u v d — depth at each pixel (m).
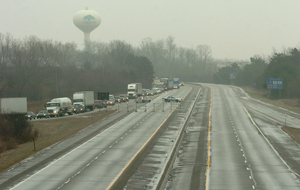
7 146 124.19
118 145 115.62
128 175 79.50
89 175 79.94
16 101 158.25
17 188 71.25
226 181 75.19
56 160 96.31
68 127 165.75
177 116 190.12
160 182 72.06
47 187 71.38
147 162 91.88
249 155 101.56
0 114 148.12
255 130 148.62
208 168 87.00
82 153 104.56
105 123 170.75
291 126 165.00
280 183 73.12
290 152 105.81
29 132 142.88
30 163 93.69
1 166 91.88
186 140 126.88
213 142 122.19
